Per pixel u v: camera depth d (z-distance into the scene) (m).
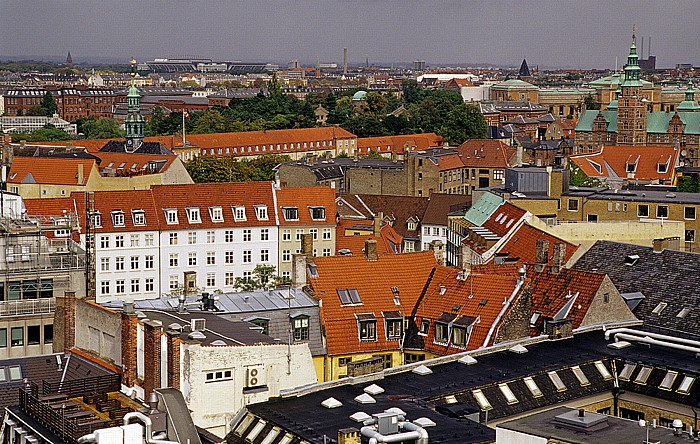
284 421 79.31
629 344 98.19
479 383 87.88
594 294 109.88
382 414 71.38
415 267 128.62
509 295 114.62
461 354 95.19
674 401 89.12
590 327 105.19
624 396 92.38
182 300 112.69
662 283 118.44
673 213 182.88
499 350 97.12
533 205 181.38
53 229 138.88
